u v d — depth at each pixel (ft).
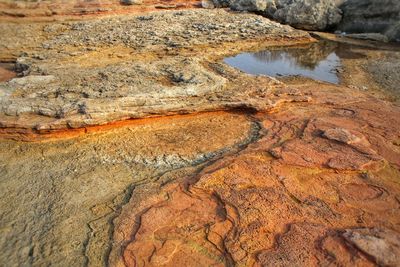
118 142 5.80
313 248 3.66
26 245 3.91
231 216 4.10
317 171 4.82
